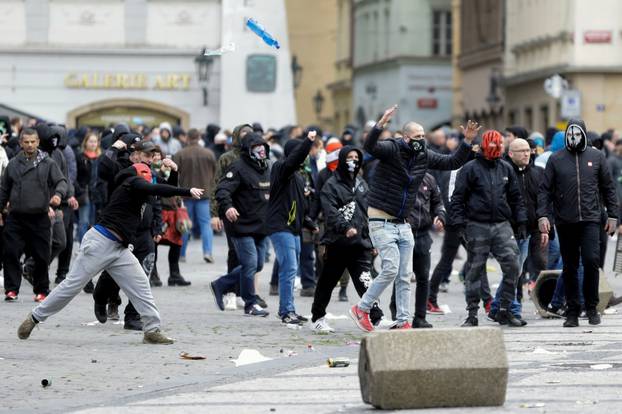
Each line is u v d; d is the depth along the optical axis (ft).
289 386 84.23
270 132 217.77
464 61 477.77
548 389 81.82
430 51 532.32
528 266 138.00
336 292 147.74
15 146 160.86
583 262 115.03
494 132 114.01
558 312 122.01
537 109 391.24
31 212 128.88
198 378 87.86
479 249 114.62
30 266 134.51
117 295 117.60
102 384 86.48
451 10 533.14
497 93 428.97
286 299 116.78
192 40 307.78
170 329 113.60
